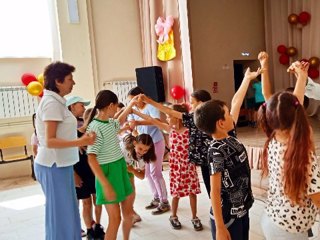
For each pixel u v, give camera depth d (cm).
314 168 127
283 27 822
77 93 581
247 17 832
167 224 294
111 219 209
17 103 541
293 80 814
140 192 396
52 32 566
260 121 150
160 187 326
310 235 165
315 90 204
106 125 210
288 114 128
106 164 206
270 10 842
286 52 802
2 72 539
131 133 300
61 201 195
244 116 788
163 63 613
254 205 324
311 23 755
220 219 143
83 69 587
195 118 157
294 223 133
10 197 427
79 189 260
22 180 522
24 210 368
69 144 180
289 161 127
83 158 258
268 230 142
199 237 264
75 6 575
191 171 276
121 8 632
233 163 148
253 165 428
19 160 514
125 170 219
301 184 126
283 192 134
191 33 734
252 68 856
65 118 190
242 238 155
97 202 212
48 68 188
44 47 572
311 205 134
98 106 210
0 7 535
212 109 149
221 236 141
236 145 151
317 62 741
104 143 206
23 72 557
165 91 616
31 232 302
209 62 767
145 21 635
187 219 302
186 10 550
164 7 595
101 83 614
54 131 182
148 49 637
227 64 796
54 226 195
